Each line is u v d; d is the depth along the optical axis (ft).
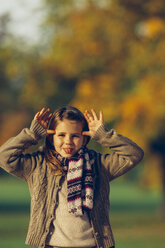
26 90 73.82
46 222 14.51
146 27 62.44
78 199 14.43
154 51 63.72
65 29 69.41
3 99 99.45
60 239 14.32
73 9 68.39
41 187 14.71
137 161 14.84
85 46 66.59
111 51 66.39
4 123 98.22
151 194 185.06
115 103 66.18
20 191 188.44
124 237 55.21
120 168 14.99
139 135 64.90
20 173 14.83
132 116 63.57
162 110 63.10
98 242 14.47
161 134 71.61
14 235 55.06
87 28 65.72
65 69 70.69
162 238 54.08
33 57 73.05
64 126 14.64
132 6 64.44
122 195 168.04
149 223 71.97
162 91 63.52
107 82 67.67
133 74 66.49
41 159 15.01
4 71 80.07
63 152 14.75
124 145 14.70
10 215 83.20
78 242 14.32
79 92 67.72
